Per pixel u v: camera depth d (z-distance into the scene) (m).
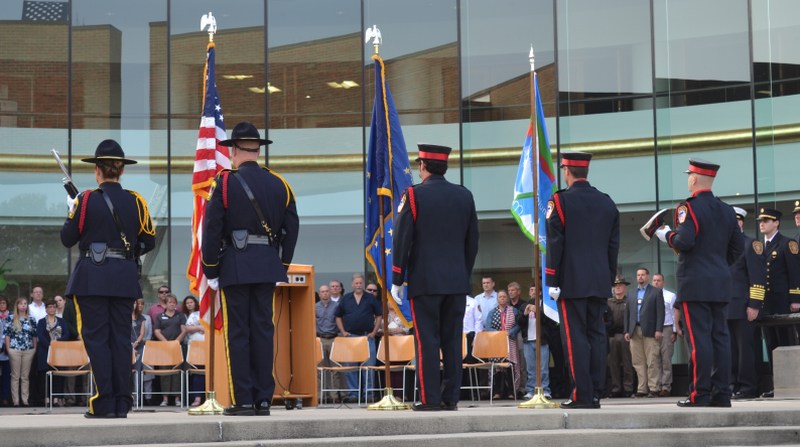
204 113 13.71
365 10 26.33
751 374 17.59
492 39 25.95
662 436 9.95
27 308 22.75
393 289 12.05
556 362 21.86
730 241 12.98
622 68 25.38
